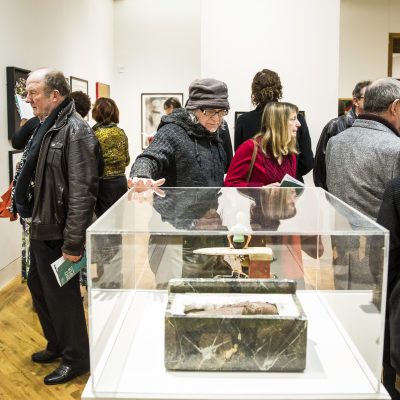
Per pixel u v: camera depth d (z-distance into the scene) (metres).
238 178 2.54
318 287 1.50
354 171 2.03
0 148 4.43
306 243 1.43
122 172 4.42
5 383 2.75
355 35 9.22
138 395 1.08
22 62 4.96
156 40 9.06
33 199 2.56
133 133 9.30
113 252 1.23
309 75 4.39
